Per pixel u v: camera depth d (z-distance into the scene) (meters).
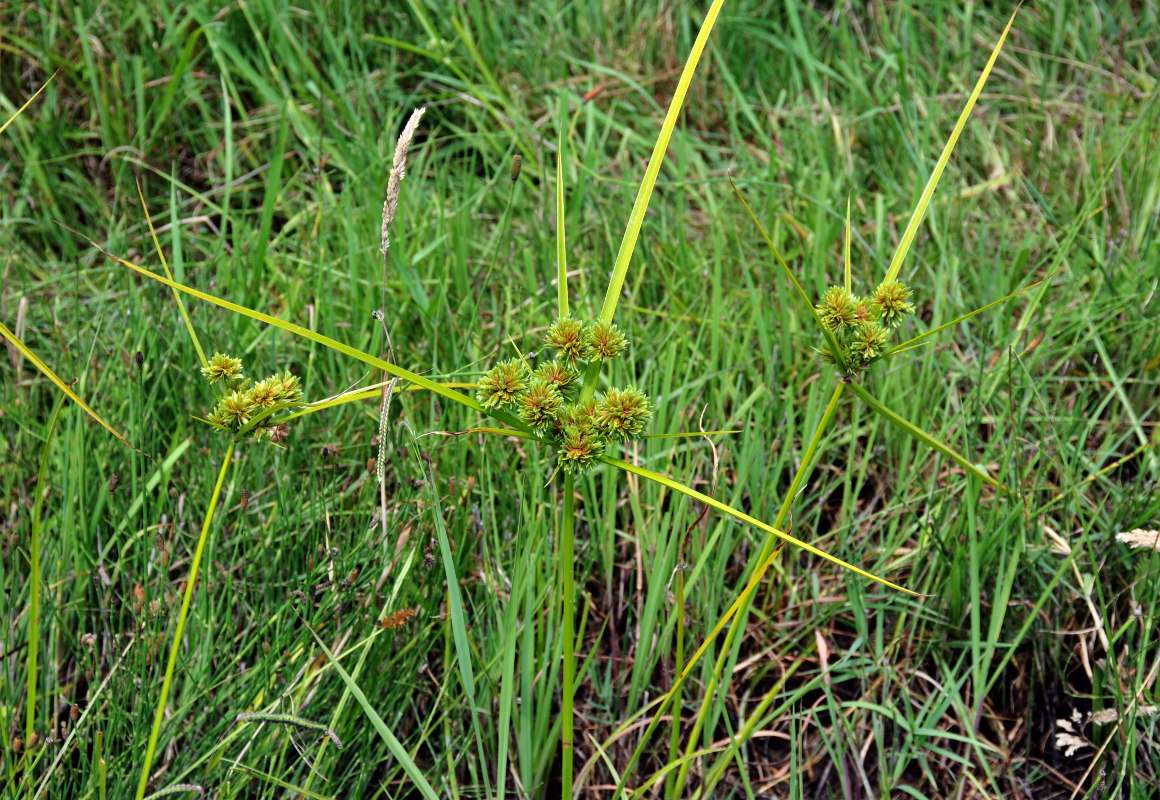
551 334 0.46
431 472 0.62
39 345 0.82
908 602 0.66
